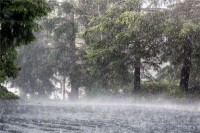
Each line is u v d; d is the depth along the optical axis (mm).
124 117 10305
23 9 8156
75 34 39125
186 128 7359
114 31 29844
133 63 30188
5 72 11773
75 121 8289
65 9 38688
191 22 24359
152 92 30219
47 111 12234
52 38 41250
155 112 13945
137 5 29000
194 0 26234
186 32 23484
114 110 14711
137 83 30625
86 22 39156
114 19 28859
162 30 26250
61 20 38219
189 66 27797
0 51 9703
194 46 26391
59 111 12516
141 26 26609
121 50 29188
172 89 28484
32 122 7594
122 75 31094
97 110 14227
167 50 27703
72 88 38844
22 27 8727
